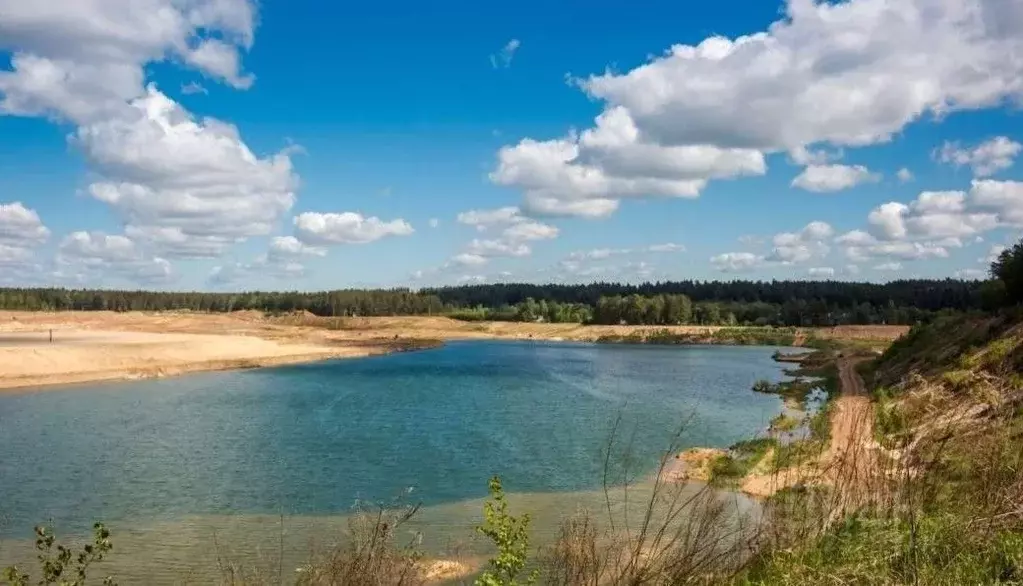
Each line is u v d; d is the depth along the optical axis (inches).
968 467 289.3
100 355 3034.0
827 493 306.2
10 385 2399.1
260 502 966.4
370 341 5300.2
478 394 2229.3
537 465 1178.0
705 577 270.1
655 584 264.4
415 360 3870.6
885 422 339.3
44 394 2233.0
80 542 794.8
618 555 287.3
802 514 293.6
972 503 275.9
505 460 1222.3
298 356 3754.9
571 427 1572.3
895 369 2156.7
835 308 6771.7
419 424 1624.0
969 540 255.6
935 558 254.7
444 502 958.4
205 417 1738.4
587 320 7362.2
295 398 2132.1
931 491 284.8
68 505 956.0
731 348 5064.0
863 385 2165.4
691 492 896.3
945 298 6737.2
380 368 3299.7
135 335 4717.0
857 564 247.3
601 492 975.6
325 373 3034.0
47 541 280.5
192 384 2551.7
